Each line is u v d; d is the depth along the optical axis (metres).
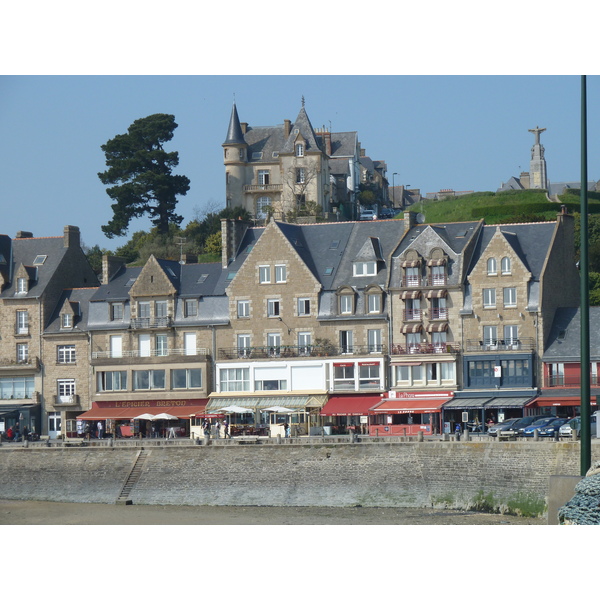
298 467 177.12
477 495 163.00
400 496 169.38
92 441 194.75
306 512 167.88
